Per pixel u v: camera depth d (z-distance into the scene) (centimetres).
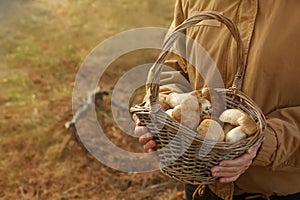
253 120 126
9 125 350
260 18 134
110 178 300
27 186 297
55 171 309
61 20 513
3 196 290
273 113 137
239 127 124
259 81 135
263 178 140
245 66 136
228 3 140
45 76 414
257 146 123
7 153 324
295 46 131
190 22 124
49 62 436
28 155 322
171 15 507
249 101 132
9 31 489
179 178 128
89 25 500
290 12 132
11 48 459
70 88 393
